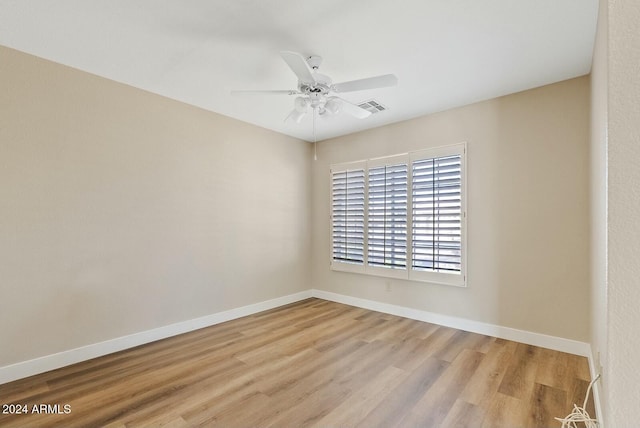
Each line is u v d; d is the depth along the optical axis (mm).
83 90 2785
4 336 2393
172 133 3389
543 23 2096
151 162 3223
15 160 2441
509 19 2061
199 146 3623
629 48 736
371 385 2369
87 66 2711
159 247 3281
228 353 2936
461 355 2863
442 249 3639
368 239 4332
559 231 2936
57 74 2646
